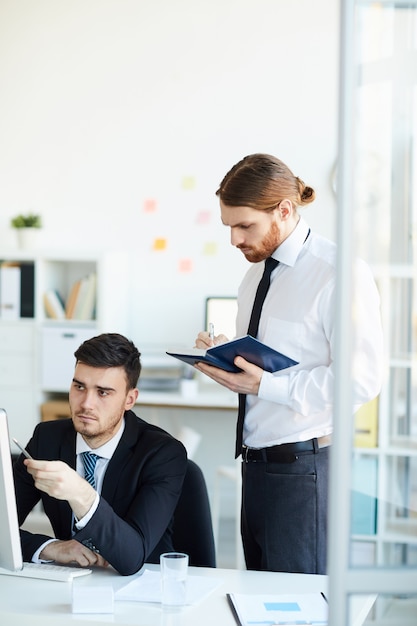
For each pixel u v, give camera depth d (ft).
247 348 7.55
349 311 4.92
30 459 6.49
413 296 5.36
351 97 4.96
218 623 5.88
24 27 17.90
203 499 7.98
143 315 17.79
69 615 5.99
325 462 8.02
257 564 8.34
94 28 17.70
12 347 16.83
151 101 17.58
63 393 17.38
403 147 5.07
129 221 17.78
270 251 8.04
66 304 17.75
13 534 6.34
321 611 6.11
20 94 18.02
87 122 17.83
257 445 8.09
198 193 17.53
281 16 17.07
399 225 5.16
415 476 5.12
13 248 18.20
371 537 5.01
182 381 15.97
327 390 7.70
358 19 5.00
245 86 17.26
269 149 17.21
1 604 6.19
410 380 5.41
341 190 4.95
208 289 17.57
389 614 5.52
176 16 17.43
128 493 7.36
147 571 7.01
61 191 17.97
